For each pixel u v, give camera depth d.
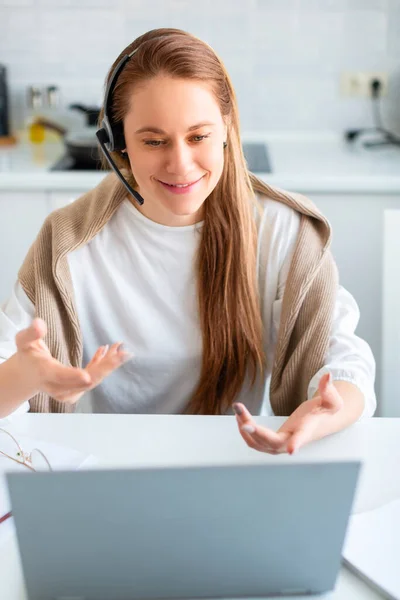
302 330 1.22
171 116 0.99
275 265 1.26
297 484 0.66
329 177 2.12
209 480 0.65
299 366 1.20
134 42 1.08
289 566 0.71
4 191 2.16
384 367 1.46
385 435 1.01
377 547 0.79
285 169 2.21
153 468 0.65
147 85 0.99
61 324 1.21
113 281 1.24
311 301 1.22
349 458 0.95
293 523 0.68
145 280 1.24
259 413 1.35
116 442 0.99
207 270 1.22
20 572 0.76
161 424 1.04
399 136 2.59
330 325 1.20
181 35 1.03
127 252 1.24
